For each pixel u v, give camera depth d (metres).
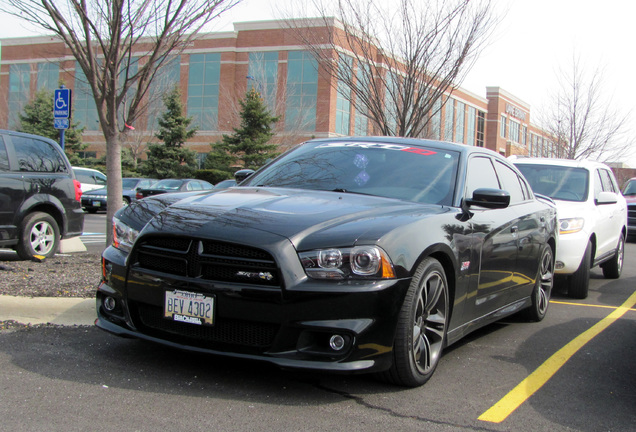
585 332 5.44
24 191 7.47
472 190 4.46
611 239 8.59
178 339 3.43
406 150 4.66
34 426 2.79
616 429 3.13
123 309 3.65
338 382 3.59
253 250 3.22
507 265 4.73
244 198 3.87
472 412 3.27
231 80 43.31
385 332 3.25
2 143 7.38
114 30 6.51
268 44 41.97
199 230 3.33
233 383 3.50
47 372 3.55
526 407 3.41
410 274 3.35
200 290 3.28
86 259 7.73
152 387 3.38
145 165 36.34
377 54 10.23
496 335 5.20
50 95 38.62
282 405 3.19
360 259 3.21
